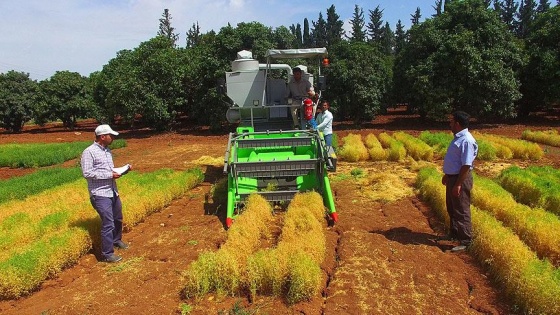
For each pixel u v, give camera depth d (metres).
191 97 26.39
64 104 32.34
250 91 10.20
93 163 6.58
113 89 23.92
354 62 22.47
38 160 17.05
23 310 5.35
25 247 6.75
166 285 5.83
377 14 71.88
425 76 20.19
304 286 5.23
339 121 26.09
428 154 13.59
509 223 7.26
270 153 9.18
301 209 7.47
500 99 20.14
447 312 4.96
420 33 21.56
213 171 13.63
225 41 22.08
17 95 31.95
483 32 19.97
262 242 7.18
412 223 7.96
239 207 8.52
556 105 29.67
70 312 5.18
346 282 5.69
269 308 5.15
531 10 58.38
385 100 23.88
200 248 7.06
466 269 6.04
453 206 6.61
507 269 5.39
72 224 7.69
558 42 21.00
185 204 9.95
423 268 6.05
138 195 9.23
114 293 5.68
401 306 5.09
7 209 9.55
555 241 6.15
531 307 4.79
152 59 23.19
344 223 7.92
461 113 6.38
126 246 7.27
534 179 9.20
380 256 6.46
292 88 9.97
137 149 19.69
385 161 13.92
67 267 6.71
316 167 8.52
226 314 5.03
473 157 6.33
